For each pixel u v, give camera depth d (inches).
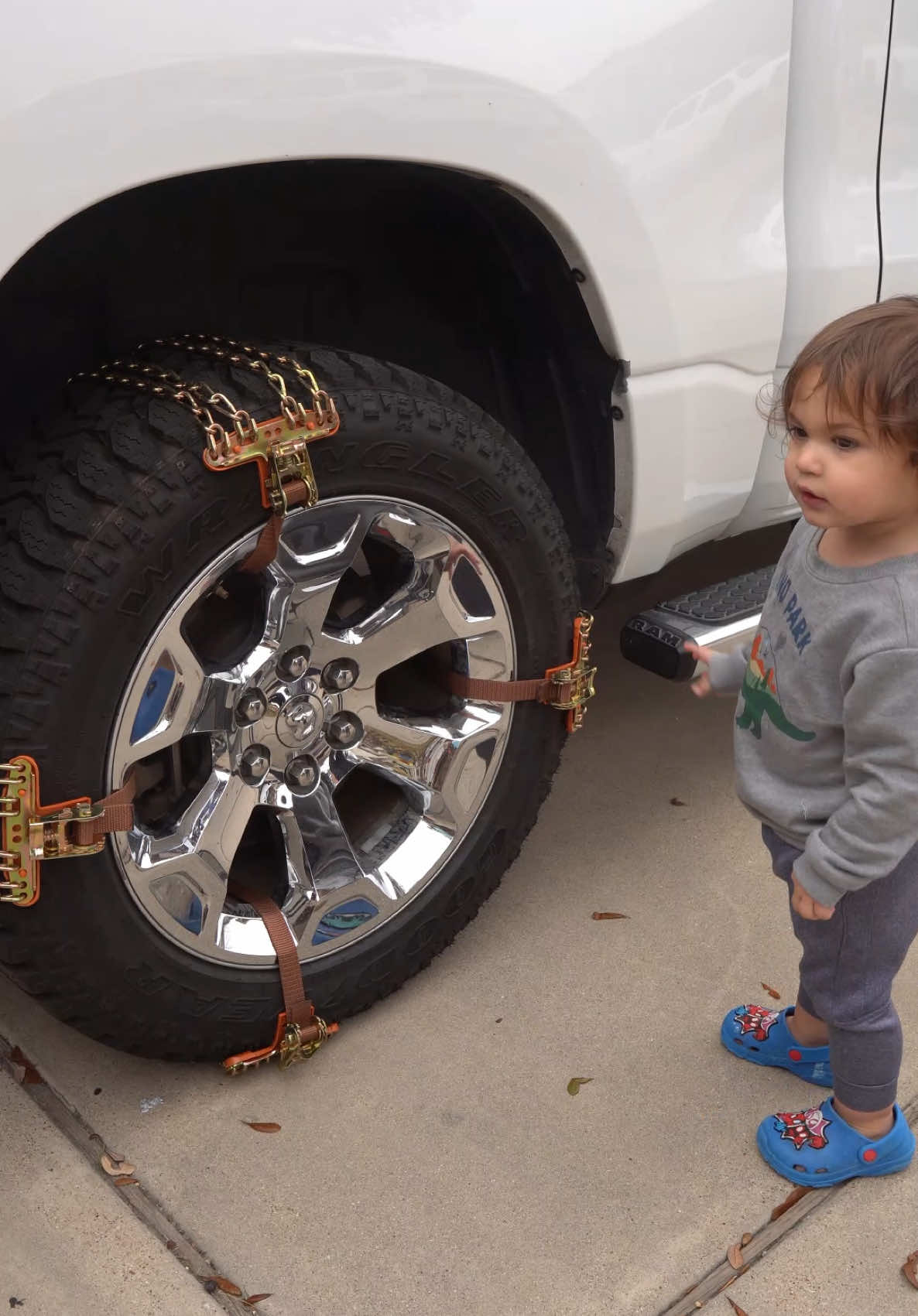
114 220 71.3
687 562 145.5
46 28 52.9
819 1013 69.1
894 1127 71.6
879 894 63.6
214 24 56.4
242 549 68.1
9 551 64.0
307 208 80.1
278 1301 64.7
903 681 55.3
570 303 80.4
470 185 73.1
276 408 67.0
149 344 72.2
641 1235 68.6
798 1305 64.5
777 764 65.2
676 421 84.8
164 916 72.4
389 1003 86.4
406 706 85.4
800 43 84.5
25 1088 78.1
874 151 91.4
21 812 63.7
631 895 97.8
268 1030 79.6
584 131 71.2
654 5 73.4
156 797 75.9
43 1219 68.9
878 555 57.4
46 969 68.9
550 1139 75.0
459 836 85.0
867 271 92.2
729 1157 73.9
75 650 63.3
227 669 71.2
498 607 80.7
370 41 61.1
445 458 73.4
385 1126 75.9
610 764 115.7
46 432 68.1
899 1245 68.1
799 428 56.6
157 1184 71.5
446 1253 67.4
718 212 81.2
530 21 67.7
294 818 77.4
